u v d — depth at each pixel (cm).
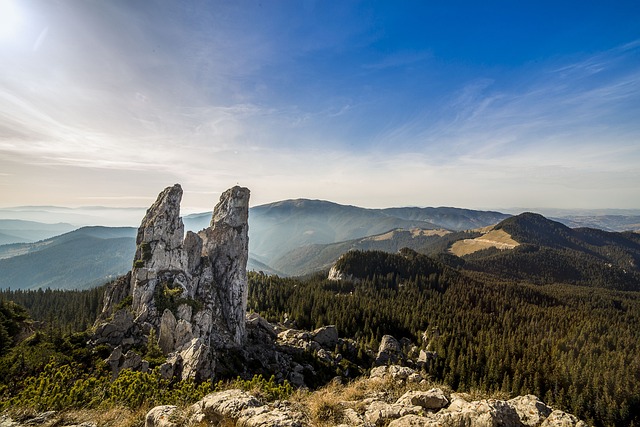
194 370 5416
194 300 8656
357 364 11244
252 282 19738
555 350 12569
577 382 10262
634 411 9331
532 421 1939
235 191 12131
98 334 6556
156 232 9269
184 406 2605
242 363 8069
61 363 5191
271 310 16000
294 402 2392
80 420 2534
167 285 8662
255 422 1827
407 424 1903
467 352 11875
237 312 10262
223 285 10575
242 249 11312
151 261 8825
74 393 3170
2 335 5994
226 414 1988
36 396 3055
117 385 3525
